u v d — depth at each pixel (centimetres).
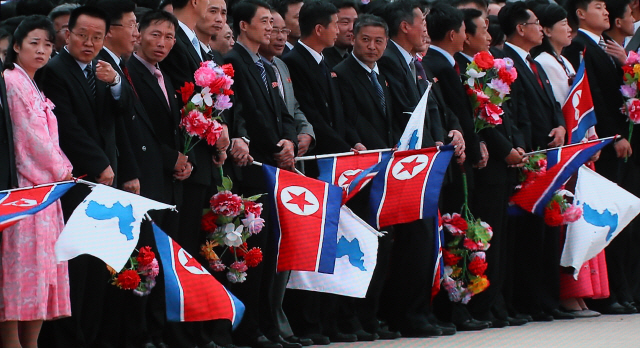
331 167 1541
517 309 1834
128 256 1207
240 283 1479
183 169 1404
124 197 1237
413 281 1620
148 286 1338
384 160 1552
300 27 1617
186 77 1445
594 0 2000
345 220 1491
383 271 1603
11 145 1232
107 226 1209
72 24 1317
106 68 1310
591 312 1891
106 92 1333
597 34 2016
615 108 1981
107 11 1375
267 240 1513
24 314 1211
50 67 1313
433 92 1694
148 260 1320
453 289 1664
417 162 1550
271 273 1516
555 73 1888
